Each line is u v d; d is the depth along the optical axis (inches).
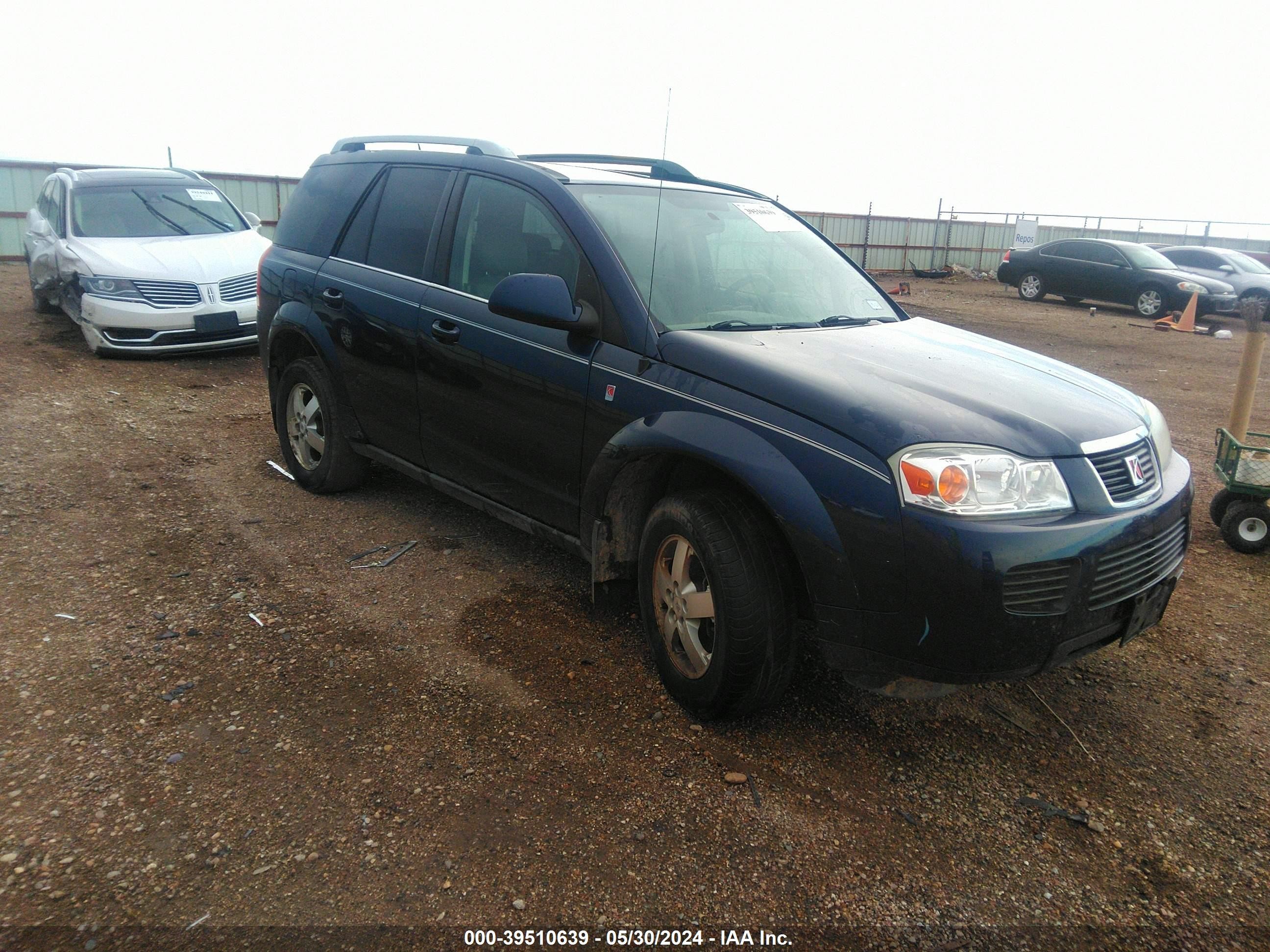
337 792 100.7
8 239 663.1
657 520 119.0
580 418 128.3
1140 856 97.5
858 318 148.9
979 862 95.5
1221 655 142.6
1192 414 331.9
